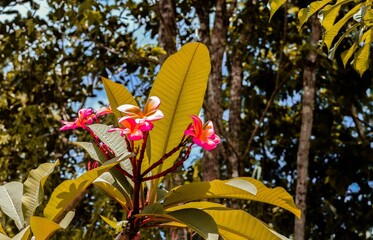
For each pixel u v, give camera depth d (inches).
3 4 271.6
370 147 317.7
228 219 82.7
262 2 285.9
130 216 82.5
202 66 87.5
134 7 283.1
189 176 292.4
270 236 81.5
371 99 357.1
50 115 307.3
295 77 328.5
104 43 294.8
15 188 91.4
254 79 332.2
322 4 101.2
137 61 283.6
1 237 80.0
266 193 81.2
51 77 320.5
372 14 101.0
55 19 279.1
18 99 310.7
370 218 317.4
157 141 88.3
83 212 275.7
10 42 280.8
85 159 295.6
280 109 344.8
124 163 87.5
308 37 297.9
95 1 246.4
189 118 88.6
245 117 343.9
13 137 279.7
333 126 352.8
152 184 87.7
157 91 89.0
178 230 215.0
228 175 256.4
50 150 293.0
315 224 327.0
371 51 253.0
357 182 322.7
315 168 333.4
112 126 89.4
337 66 313.3
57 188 76.5
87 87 309.1
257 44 285.4
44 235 75.2
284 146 344.8
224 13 278.1
